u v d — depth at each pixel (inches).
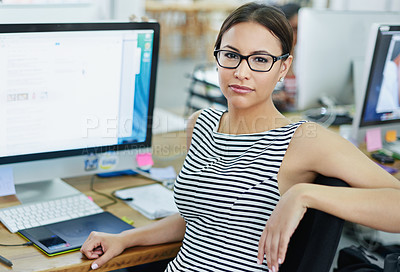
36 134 60.6
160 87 225.1
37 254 50.5
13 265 48.0
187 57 277.0
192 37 278.4
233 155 50.6
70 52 59.8
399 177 78.2
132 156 68.6
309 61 97.3
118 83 64.1
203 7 269.0
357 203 42.6
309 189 43.2
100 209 60.7
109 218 58.7
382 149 89.4
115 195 65.2
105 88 63.4
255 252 47.7
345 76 102.0
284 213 42.2
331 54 98.3
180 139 88.7
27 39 56.9
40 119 60.4
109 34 61.5
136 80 65.3
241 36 48.2
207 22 276.7
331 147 46.0
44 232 54.2
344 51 99.3
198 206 49.8
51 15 68.7
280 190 47.6
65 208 59.9
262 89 48.8
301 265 45.4
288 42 49.3
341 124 99.9
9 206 60.0
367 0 154.8
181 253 51.1
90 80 62.0
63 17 69.9
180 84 231.9
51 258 49.8
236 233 48.1
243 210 47.8
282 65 50.6
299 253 45.8
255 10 48.7
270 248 42.1
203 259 48.8
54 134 61.7
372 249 98.1
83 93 62.1
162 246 54.3
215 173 49.4
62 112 61.4
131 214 60.6
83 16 71.9
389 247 96.3
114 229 56.2
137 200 63.8
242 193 47.9
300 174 47.7
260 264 47.1
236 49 48.5
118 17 107.6
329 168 45.8
